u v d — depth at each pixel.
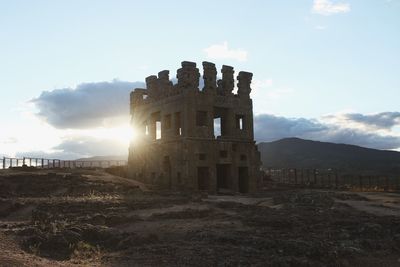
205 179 43.06
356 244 16.38
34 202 27.55
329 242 16.09
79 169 50.31
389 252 15.82
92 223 20.97
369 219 21.58
